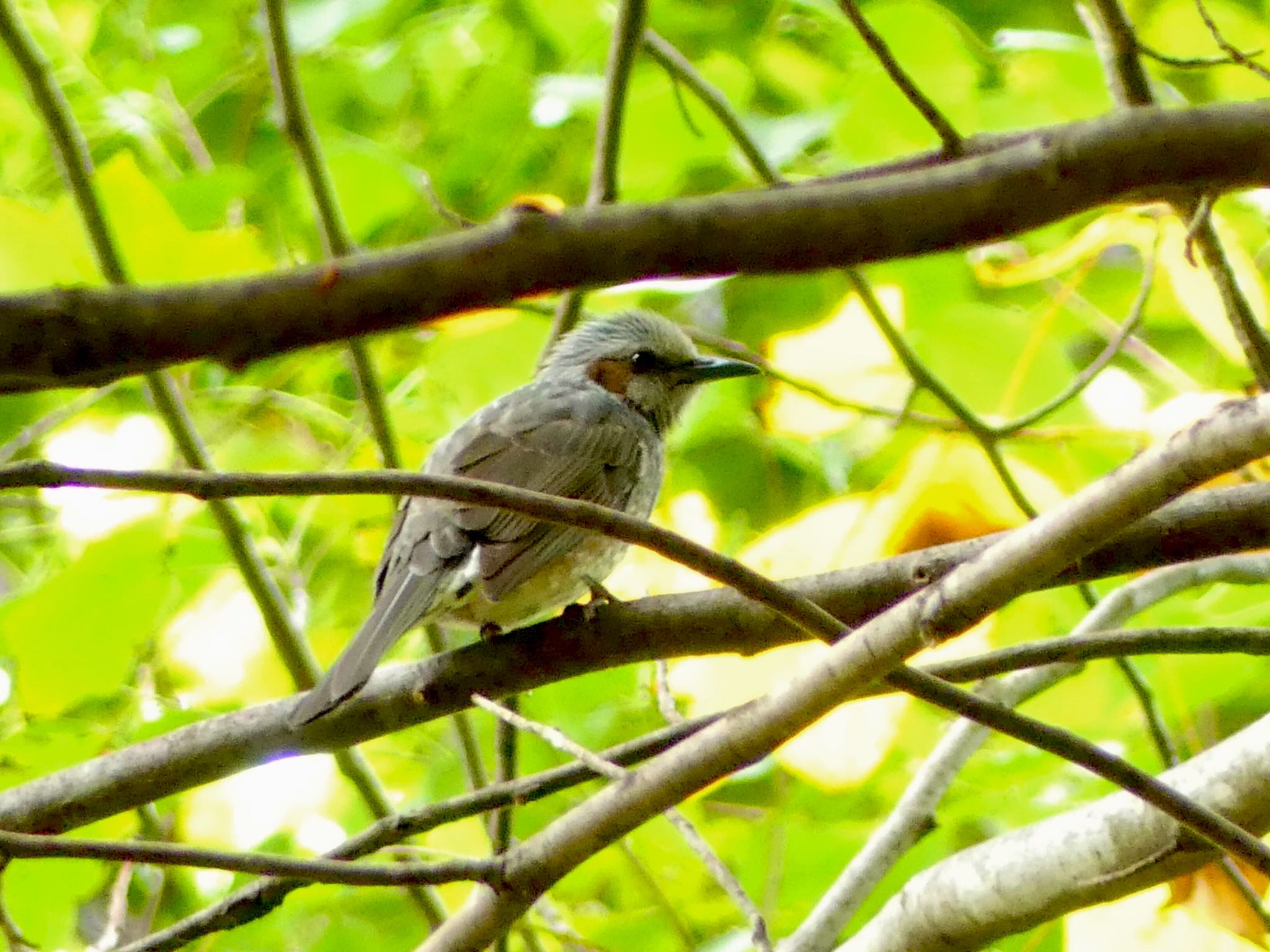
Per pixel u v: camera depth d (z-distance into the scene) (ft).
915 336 35.37
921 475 30.96
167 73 44.32
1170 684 35.19
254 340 11.48
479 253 11.35
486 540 29.32
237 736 26.78
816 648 30.68
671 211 11.37
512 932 33.99
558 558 30.09
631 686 37.42
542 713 37.52
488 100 41.45
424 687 26.99
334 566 40.57
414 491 18.78
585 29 41.88
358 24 42.70
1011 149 11.43
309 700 25.55
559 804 37.86
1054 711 36.50
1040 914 25.41
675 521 34.71
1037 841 25.66
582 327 37.50
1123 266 41.50
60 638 31.35
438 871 22.67
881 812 38.04
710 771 21.85
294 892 37.68
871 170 22.57
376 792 32.76
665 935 36.78
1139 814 24.77
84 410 37.73
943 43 35.99
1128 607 32.63
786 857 36.06
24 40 29.63
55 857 21.16
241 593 36.01
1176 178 11.29
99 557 31.35
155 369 11.67
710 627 26.25
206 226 36.35
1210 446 17.99
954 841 36.14
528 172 42.83
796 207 11.30
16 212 29.86
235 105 44.60
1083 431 33.45
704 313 46.98
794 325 43.68
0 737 35.53
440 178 42.55
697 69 40.27
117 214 30.96
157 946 24.95
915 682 21.01
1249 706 36.47
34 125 40.81
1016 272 33.86
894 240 11.41
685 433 40.68
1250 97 36.55
